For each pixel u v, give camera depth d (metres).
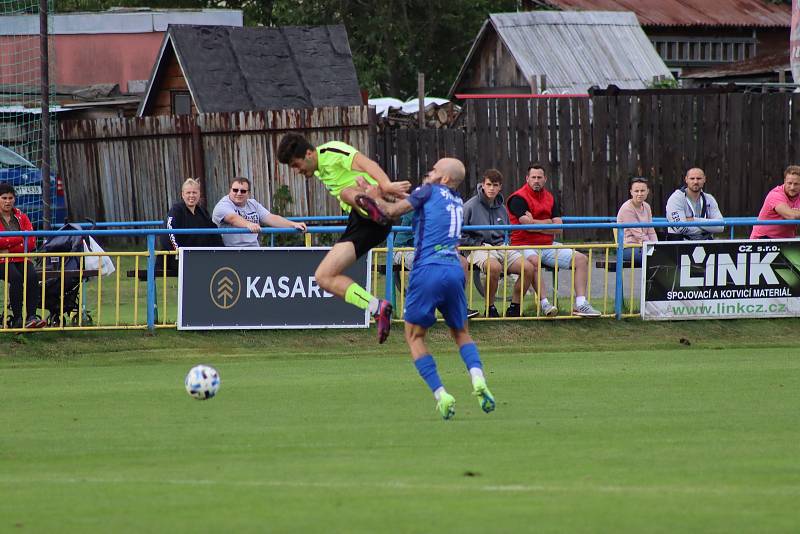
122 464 18.05
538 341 33.66
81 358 31.05
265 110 58.94
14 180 57.72
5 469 17.75
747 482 16.27
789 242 35.47
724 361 30.58
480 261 34.47
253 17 115.31
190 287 32.62
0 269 32.53
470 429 20.92
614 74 83.94
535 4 101.75
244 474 17.11
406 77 109.88
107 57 83.19
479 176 58.53
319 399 24.66
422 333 22.55
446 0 106.88
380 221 22.39
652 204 60.31
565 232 59.72
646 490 15.77
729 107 60.69
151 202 60.97
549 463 17.73
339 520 14.21
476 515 14.41
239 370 29.31
